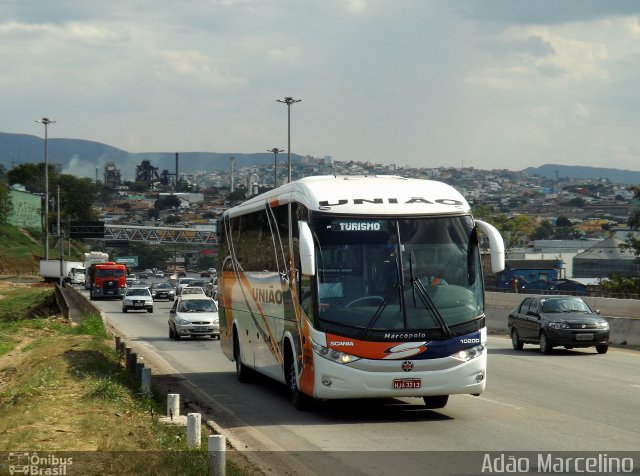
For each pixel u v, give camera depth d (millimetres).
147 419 17734
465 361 17875
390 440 16234
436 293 18016
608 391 22672
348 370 17609
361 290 17922
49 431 16047
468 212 18703
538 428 17172
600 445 15312
